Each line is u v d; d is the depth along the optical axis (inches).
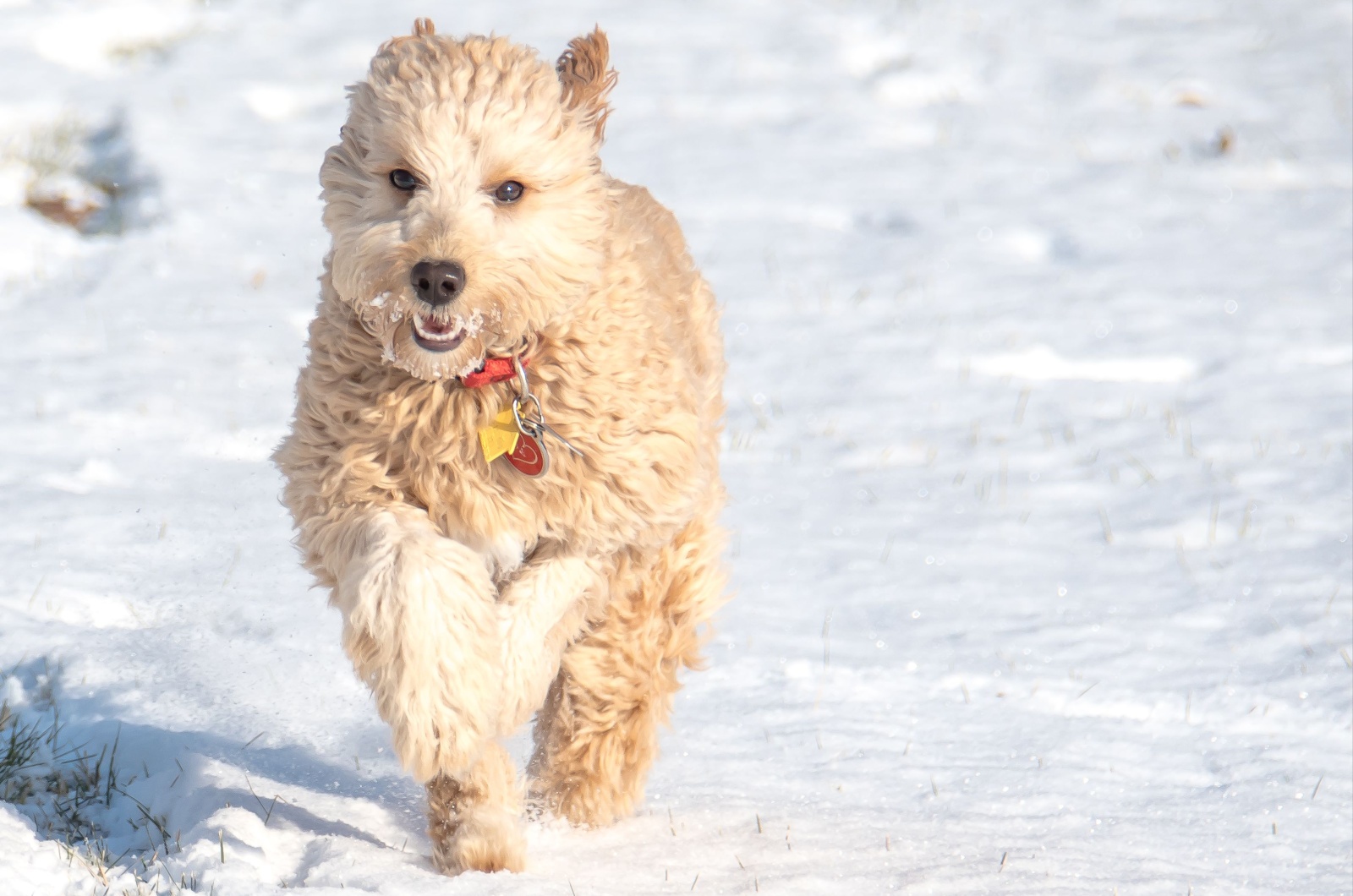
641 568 299.3
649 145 968.3
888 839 292.8
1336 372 652.7
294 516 283.7
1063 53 1202.0
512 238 261.3
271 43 1118.4
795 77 1122.0
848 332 693.3
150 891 237.1
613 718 302.7
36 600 389.7
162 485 481.7
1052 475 550.6
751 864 280.7
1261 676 399.5
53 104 937.5
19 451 500.4
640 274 290.5
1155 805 331.9
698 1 1278.3
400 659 248.7
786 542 485.1
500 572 284.5
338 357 272.1
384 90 265.7
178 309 663.8
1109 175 951.6
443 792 277.6
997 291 751.1
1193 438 586.9
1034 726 368.5
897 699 380.2
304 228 792.9
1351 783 345.4
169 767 314.0
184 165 864.3
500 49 271.4
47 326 633.0
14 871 240.8
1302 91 1119.0
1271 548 489.1
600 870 277.1
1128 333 692.7
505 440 265.7
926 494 531.5
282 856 266.1
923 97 1107.3
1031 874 281.0
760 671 391.2
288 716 346.3
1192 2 1346.0
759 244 812.0
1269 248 824.9
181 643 374.0
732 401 616.7
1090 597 450.9
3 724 320.2
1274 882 296.2
